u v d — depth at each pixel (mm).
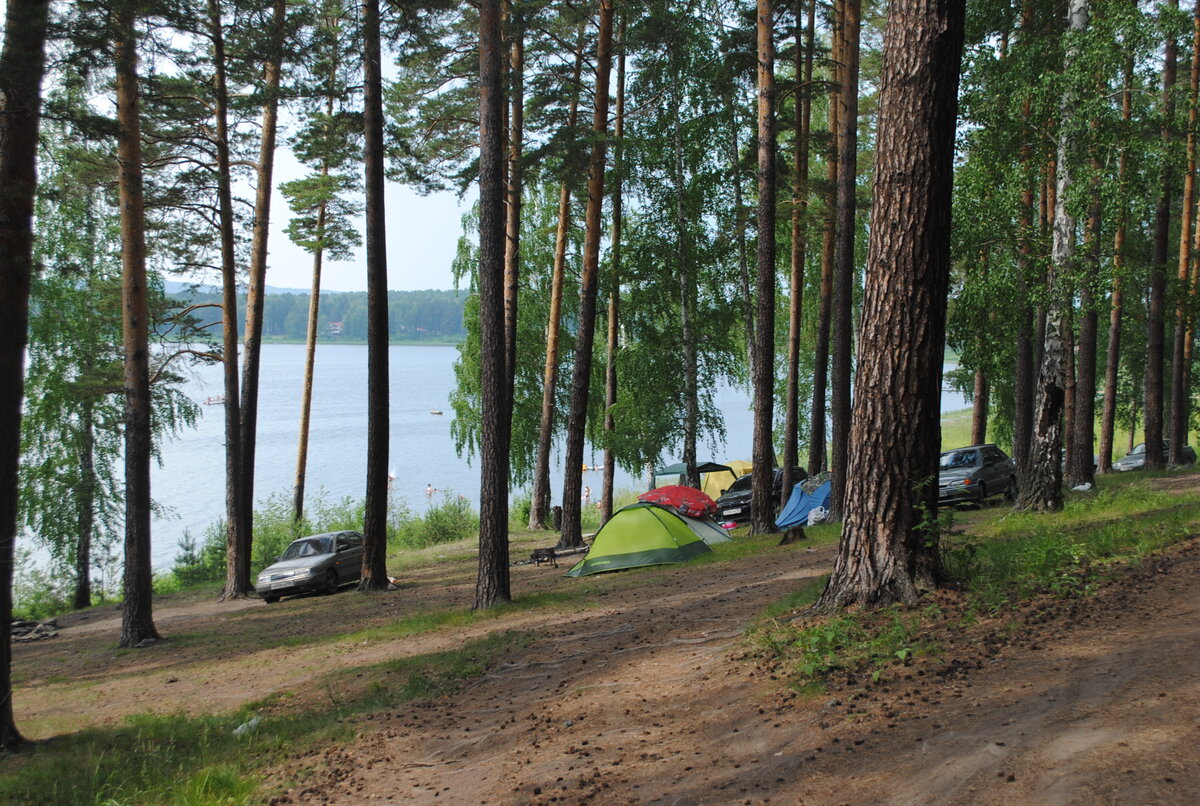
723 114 24891
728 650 7848
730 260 28641
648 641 9359
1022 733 4867
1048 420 15477
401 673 10391
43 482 26062
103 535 28688
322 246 27375
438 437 91375
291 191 26609
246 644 15180
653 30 22281
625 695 7406
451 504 35719
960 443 57219
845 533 8070
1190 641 5863
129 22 13273
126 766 8000
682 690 7102
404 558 27984
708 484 33406
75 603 27250
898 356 7777
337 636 14602
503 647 10711
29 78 9234
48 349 26031
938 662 6293
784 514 23000
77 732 9859
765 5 18922
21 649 18344
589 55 22844
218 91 19703
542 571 20297
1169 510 12648
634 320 27859
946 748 4879
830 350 38344
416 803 5992
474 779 6230
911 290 7734
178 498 50688
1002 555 9156
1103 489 20438
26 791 7473
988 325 16594
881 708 5676
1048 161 15648
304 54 18594
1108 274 14914
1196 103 14570
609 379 30266
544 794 5582
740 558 16453
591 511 40125
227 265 21438
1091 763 4340
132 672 13891
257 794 6773
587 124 22875
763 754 5410
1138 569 8273
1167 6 14555
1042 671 5785
